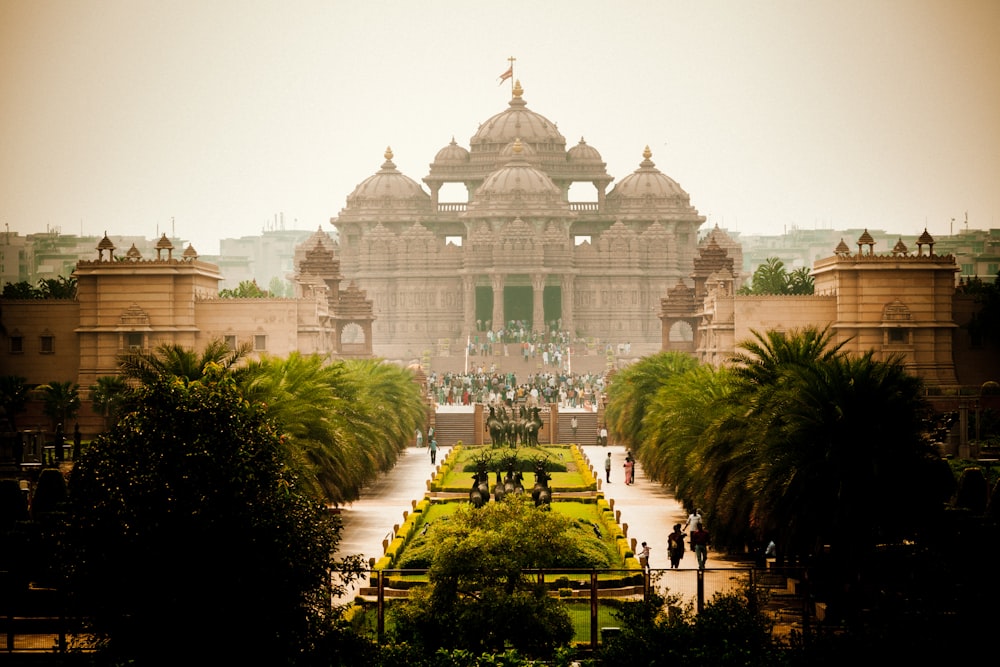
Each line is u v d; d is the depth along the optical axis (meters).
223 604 53.78
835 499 71.81
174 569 53.81
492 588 63.06
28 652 61.94
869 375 73.75
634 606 62.25
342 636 56.84
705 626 58.69
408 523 91.25
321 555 56.50
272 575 54.38
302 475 79.12
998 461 116.31
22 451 125.25
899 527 72.06
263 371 93.81
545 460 105.38
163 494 54.47
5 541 70.06
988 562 61.88
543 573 68.00
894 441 72.31
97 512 54.69
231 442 56.03
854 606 65.12
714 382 94.00
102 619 54.44
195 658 53.94
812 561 74.75
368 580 77.81
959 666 54.34
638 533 95.62
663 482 103.50
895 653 55.09
